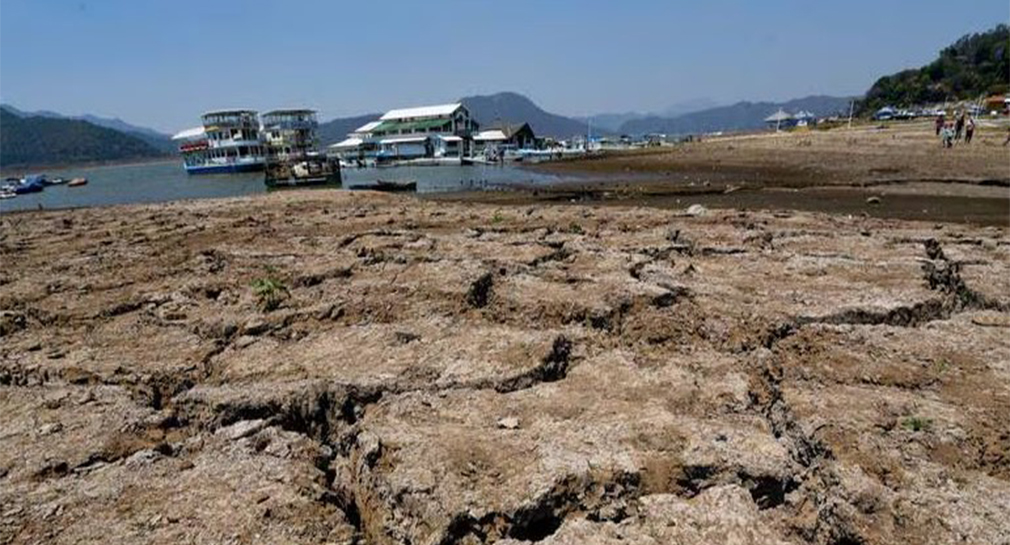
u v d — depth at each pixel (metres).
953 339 7.05
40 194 67.12
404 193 37.66
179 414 6.14
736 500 4.25
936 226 15.44
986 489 4.45
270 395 6.15
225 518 4.38
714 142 75.88
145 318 9.05
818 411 5.54
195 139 107.19
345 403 6.10
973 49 136.50
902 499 4.34
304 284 10.70
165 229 19.34
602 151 83.38
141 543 4.13
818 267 10.32
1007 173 27.50
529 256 12.04
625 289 8.98
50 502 4.60
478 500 4.30
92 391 6.57
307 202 27.11
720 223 16.27
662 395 5.82
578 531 4.02
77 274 12.41
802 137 62.50
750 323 7.62
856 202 23.19
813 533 4.27
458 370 6.48
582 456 4.73
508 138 100.06
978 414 5.39
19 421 5.92
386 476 4.66
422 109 106.19
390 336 7.59
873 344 7.00
